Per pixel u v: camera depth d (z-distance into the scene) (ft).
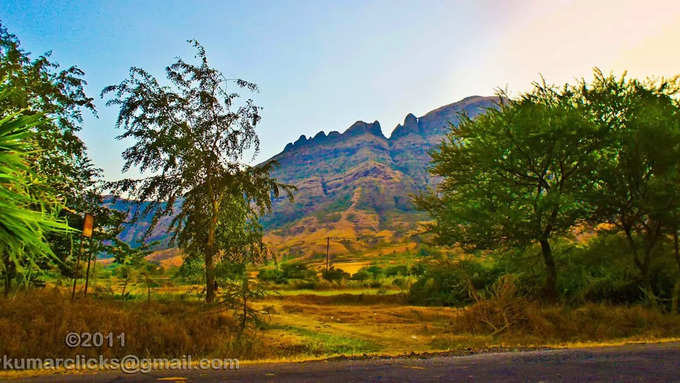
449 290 83.71
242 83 59.21
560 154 58.80
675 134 53.11
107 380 17.51
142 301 47.67
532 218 57.47
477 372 19.53
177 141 53.01
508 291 45.83
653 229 58.23
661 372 19.58
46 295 32.71
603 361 22.88
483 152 60.70
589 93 62.90
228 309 37.63
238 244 59.47
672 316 45.39
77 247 45.55
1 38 40.01
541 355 25.61
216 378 17.95
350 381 17.26
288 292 122.01
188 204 55.93
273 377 18.20
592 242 69.51
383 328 48.29
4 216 12.32
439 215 67.77
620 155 58.29
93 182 50.26
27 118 13.39
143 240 55.57
